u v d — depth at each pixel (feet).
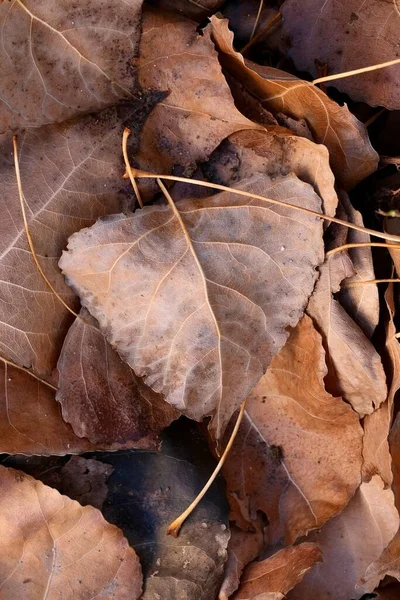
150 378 1.86
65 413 1.86
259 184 1.86
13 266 1.85
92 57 1.83
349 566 1.98
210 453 1.93
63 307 1.86
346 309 1.92
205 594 1.91
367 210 1.94
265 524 1.96
